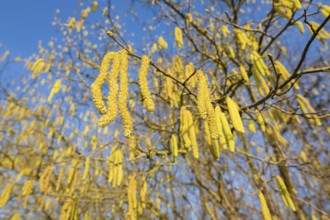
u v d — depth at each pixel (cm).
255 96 572
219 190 552
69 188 466
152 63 208
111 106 169
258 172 478
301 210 495
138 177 446
